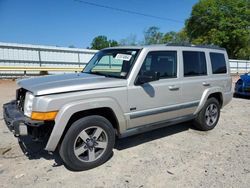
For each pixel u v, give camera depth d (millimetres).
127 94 3791
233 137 5102
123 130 3889
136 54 4082
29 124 3150
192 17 49969
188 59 4891
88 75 4266
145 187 3152
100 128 3617
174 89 4508
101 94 3520
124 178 3363
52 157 3959
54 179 3311
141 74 3965
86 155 3621
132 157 4031
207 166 3736
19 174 3420
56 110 3188
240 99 10070
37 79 3967
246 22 44312
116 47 4742
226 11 45656
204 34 48875
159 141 4793
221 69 5758
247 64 33469
